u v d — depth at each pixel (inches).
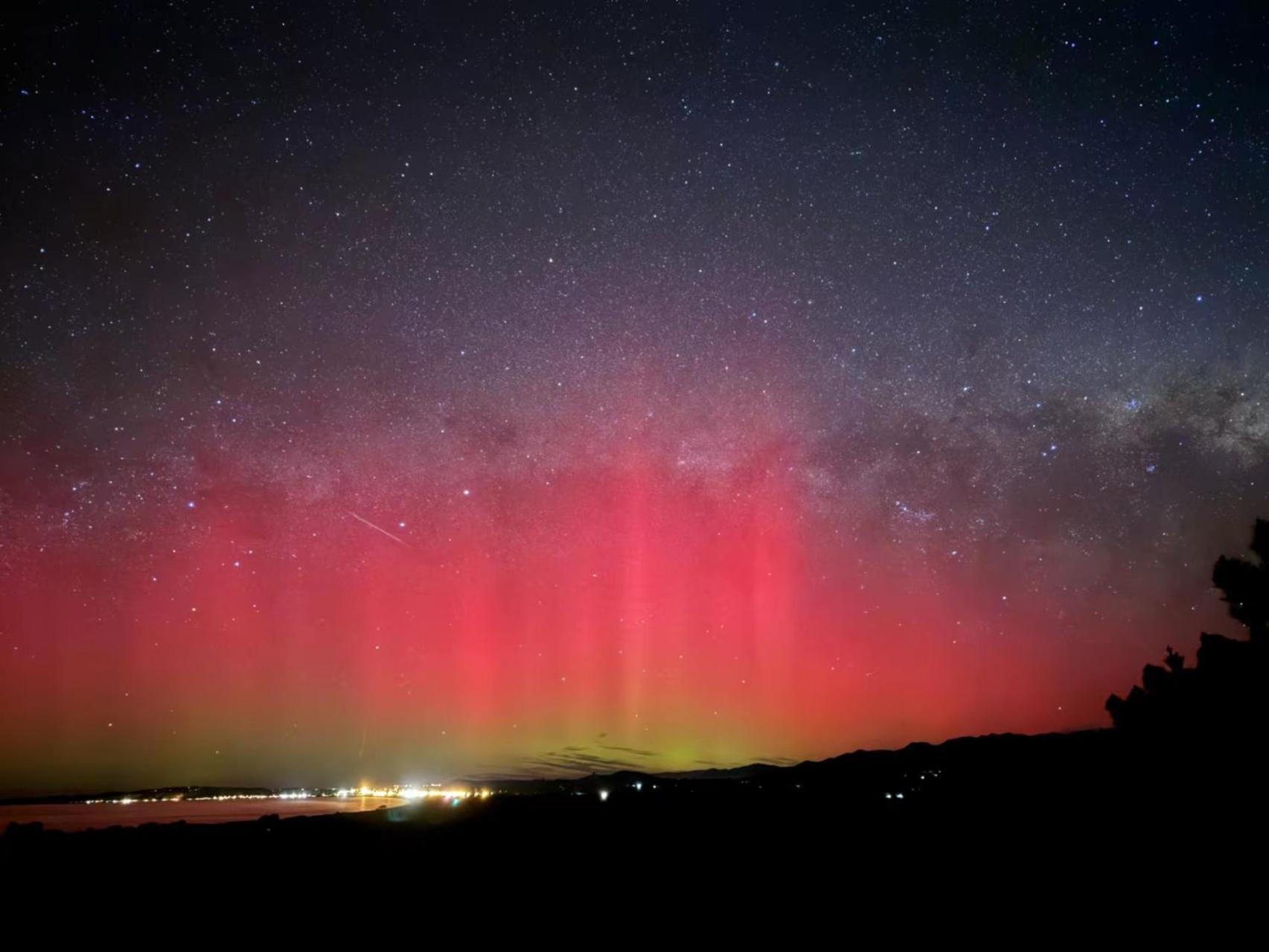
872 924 338.0
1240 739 437.4
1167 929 300.0
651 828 569.3
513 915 376.5
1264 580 453.4
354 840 545.6
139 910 389.4
